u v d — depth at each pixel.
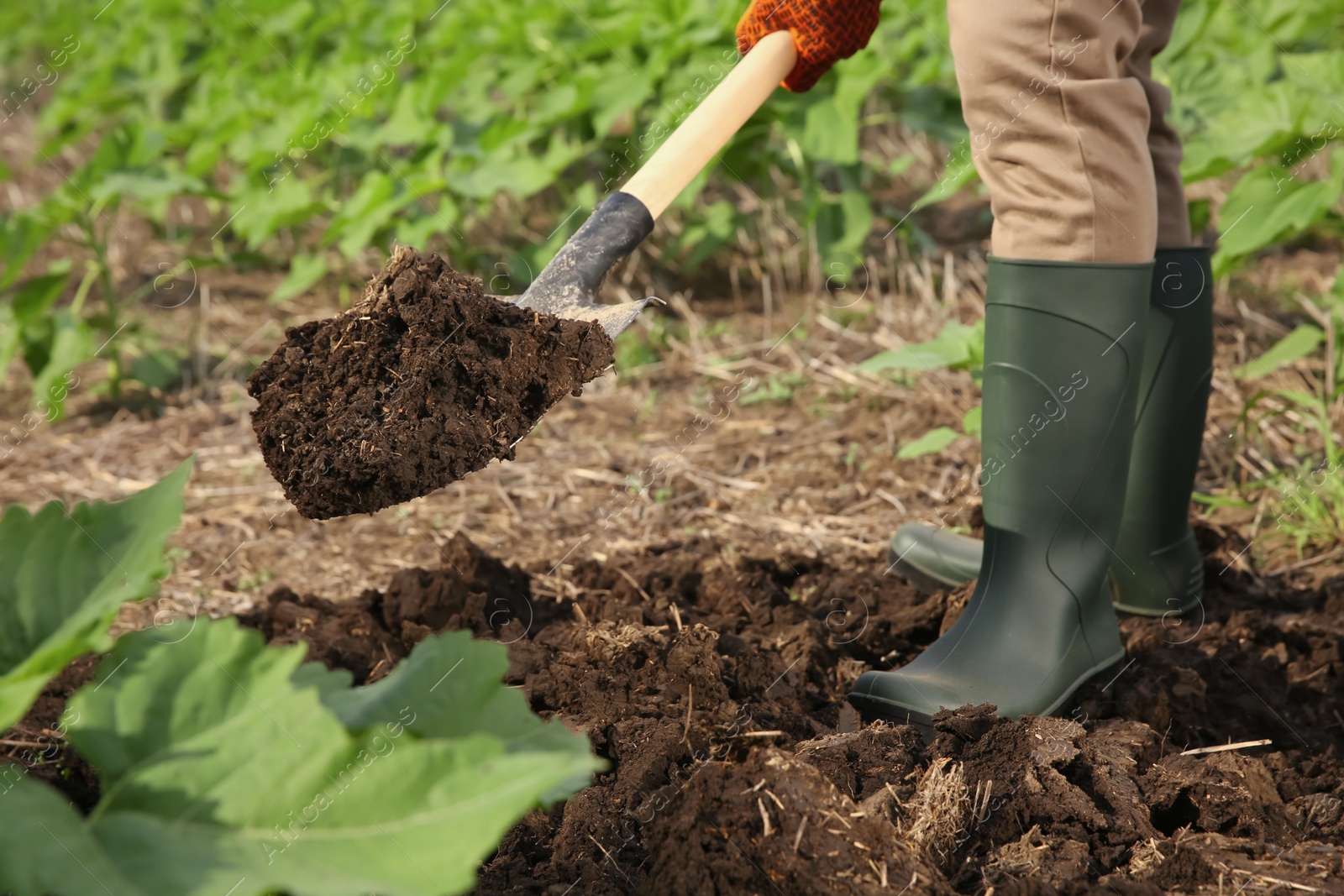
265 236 3.60
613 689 1.55
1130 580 1.83
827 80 3.59
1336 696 1.62
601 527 2.41
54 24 6.20
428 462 1.28
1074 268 1.39
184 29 5.41
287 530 2.45
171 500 1.02
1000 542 1.52
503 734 1.06
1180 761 1.38
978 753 1.35
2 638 0.98
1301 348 2.58
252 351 3.58
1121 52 1.41
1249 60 3.79
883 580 2.01
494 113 3.98
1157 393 1.73
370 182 3.53
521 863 1.25
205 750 0.92
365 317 1.33
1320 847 1.24
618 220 1.50
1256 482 2.34
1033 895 1.12
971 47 1.39
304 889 0.81
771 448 2.78
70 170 5.48
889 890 1.09
